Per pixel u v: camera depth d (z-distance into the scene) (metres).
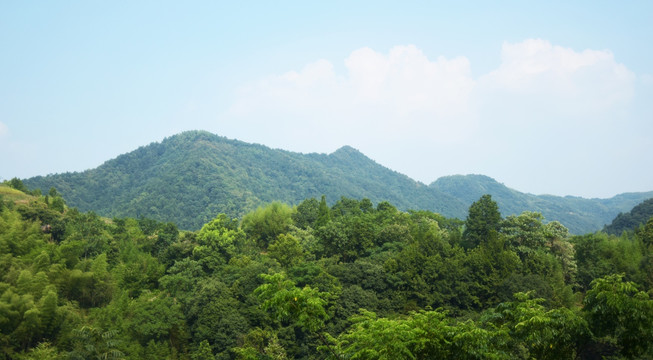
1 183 105.81
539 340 18.75
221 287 70.06
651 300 18.34
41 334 57.31
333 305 67.06
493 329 21.23
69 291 67.19
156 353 61.25
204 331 64.00
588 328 18.80
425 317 20.41
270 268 77.50
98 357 50.62
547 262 75.12
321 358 60.50
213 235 85.81
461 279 72.00
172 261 84.75
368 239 87.19
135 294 75.31
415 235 88.00
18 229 73.00
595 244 85.56
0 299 56.69
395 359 17.70
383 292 71.94
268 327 64.19
